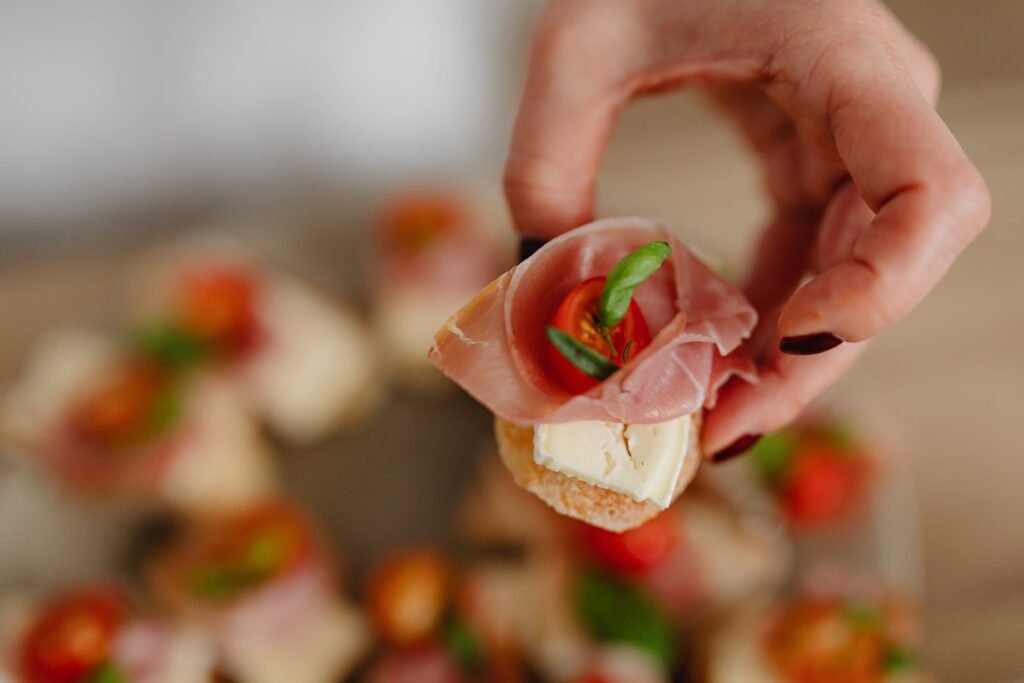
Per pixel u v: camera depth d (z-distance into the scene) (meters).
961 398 0.56
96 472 0.49
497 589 0.47
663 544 0.44
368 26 0.76
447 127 0.77
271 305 0.54
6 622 0.46
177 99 0.76
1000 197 0.61
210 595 0.46
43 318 0.59
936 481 0.54
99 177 0.75
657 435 0.30
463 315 0.29
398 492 0.54
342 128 0.77
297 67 0.76
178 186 0.76
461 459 0.54
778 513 0.46
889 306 0.26
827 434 0.46
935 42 0.70
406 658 0.46
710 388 0.30
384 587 0.47
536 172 0.33
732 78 0.32
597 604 0.44
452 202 0.55
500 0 0.77
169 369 0.52
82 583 0.49
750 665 0.44
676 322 0.28
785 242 0.36
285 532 0.48
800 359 0.30
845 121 0.28
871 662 0.43
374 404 0.56
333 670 0.47
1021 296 0.58
